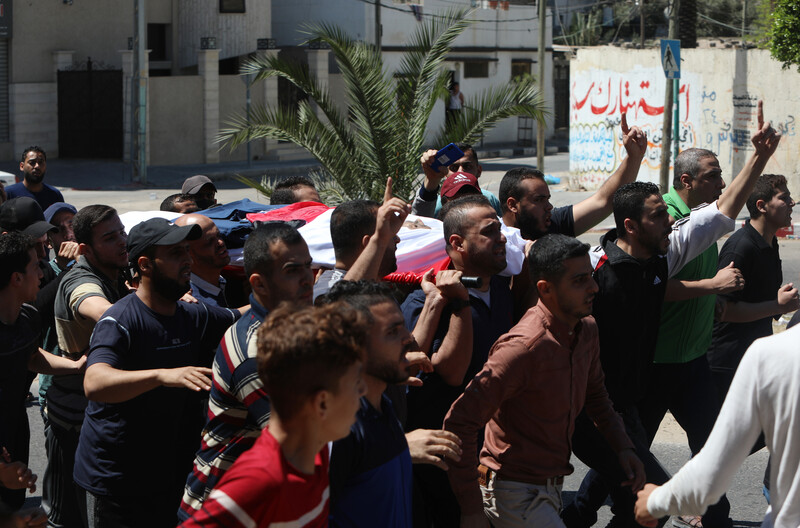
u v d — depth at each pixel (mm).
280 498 2504
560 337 3953
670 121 18266
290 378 2473
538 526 3994
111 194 23109
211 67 28688
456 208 4328
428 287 4062
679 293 5035
